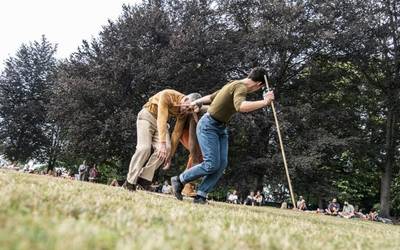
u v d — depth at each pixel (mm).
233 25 33531
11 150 45281
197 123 6137
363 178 37750
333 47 31969
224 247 1982
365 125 35062
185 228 2471
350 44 31438
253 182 31156
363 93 35156
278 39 29422
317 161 28438
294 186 32375
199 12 30922
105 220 2385
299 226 3893
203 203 6070
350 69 34656
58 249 1451
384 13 31797
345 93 34719
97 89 28594
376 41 31188
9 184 3562
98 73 29516
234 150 32531
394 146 33219
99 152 28734
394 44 31906
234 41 31781
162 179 31172
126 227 2217
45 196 3029
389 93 32031
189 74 29156
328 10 30969
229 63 30484
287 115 30031
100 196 3787
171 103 6504
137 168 6480
